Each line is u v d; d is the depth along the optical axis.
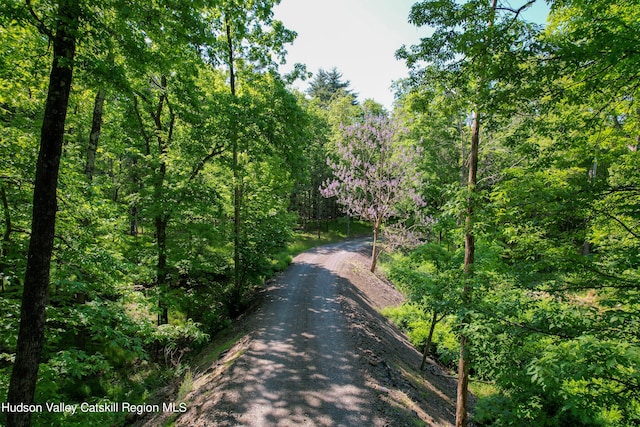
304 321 12.51
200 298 15.34
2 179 7.30
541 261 5.34
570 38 4.67
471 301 7.28
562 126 6.29
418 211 21.03
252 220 16.59
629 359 3.62
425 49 6.00
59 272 7.72
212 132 13.13
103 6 5.25
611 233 5.80
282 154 14.59
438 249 10.73
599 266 4.90
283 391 7.85
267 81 16.33
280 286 17.36
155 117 13.77
